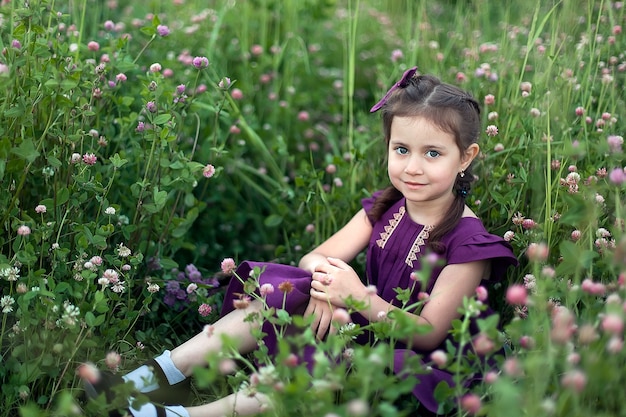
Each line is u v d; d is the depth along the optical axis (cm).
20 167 236
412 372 179
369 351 166
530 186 270
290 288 209
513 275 252
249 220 352
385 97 248
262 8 450
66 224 249
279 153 333
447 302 226
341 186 311
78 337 208
